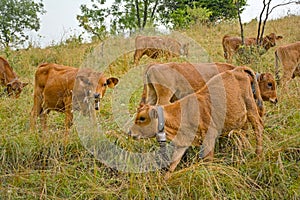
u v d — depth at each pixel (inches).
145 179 185.0
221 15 967.0
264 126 234.7
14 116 253.6
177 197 177.9
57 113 276.5
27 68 441.4
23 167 197.6
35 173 191.3
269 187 187.9
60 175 188.5
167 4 882.8
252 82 227.1
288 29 640.4
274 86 248.2
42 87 256.4
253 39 458.9
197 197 179.2
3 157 202.1
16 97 327.0
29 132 228.7
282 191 184.4
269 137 223.9
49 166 197.9
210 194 174.9
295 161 200.1
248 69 226.8
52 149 210.2
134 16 789.2
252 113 216.5
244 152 211.2
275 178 191.2
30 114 254.7
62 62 456.1
